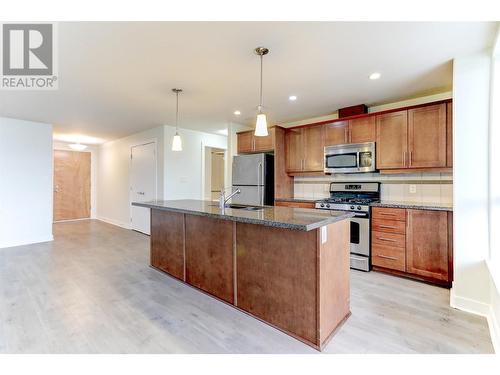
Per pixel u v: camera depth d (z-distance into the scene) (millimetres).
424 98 3430
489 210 2189
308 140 4211
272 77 2807
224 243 2418
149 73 2689
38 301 2438
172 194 5195
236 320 2131
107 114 4254
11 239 4465
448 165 2963
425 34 1984
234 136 4945
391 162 3377
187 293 2633
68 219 7230
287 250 1938
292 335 1909
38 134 4738
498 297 1837
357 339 1871
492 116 2162
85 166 7488
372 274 3152
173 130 5199
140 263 3574
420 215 2891
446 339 1862
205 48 2205
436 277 2793
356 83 2979
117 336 1907
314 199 4004
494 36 1993
